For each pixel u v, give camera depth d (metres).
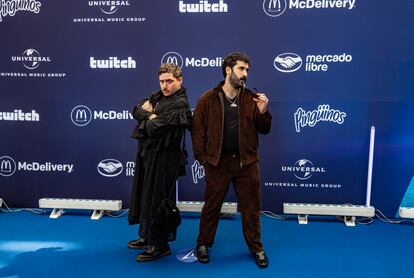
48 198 3.71
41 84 3.64
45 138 3.71
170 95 2.53
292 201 3.57
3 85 3.67
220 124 2.44
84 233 3.15
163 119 2.41
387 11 3.28
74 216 3.57
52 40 3.58
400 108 3.37
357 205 3.45
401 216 3.31
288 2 3.36
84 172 3.72
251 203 2.57
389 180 3.47
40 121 3.69
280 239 3.03
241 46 3.44
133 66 3.55
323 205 3.39
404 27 3.28
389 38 3.30
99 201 3.54
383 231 3.20
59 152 3.72
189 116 2.51
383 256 2.72
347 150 3.47
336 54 3.37
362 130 3.43
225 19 3.43
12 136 3.73
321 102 3.44
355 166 3.47
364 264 2.60
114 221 3.44
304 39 3.38
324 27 3.36
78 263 2.61
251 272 2.49
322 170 3.52
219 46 3.46
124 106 3.61
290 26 3.39
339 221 3.44
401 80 3.33
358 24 3.32
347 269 2.53
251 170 2.53
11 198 3.80
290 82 3.44
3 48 3.63
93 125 3.66
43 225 3.33
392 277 2.42
